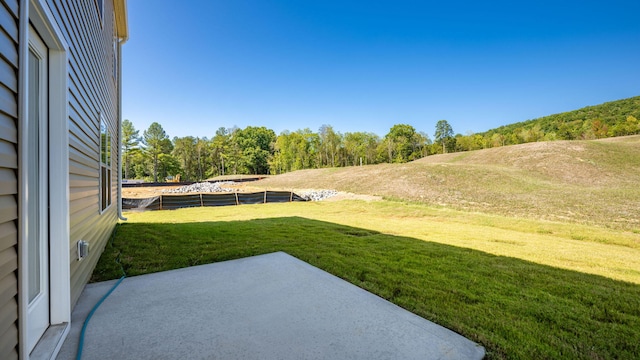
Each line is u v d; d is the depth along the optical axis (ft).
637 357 5.97
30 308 5.29
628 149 74.08
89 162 10.07
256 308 7.58
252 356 5.40
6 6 3.64
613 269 12.47
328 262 12.44
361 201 43.39
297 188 64.80
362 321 6.98
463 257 13.93
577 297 9.20
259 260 12.37
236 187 68.44
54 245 6.17
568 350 6.15
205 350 5.57
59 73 6.48
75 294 7.65
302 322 6.84
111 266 11.38
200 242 16.19
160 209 35.99
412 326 6.82
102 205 13.55
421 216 30.63
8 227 3.68
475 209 34.55
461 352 5.79
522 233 21.54
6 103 3.64
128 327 6.44
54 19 5.65
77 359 5.21
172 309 7.43
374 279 10.38
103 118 13.87
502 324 7.23
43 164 6.02
